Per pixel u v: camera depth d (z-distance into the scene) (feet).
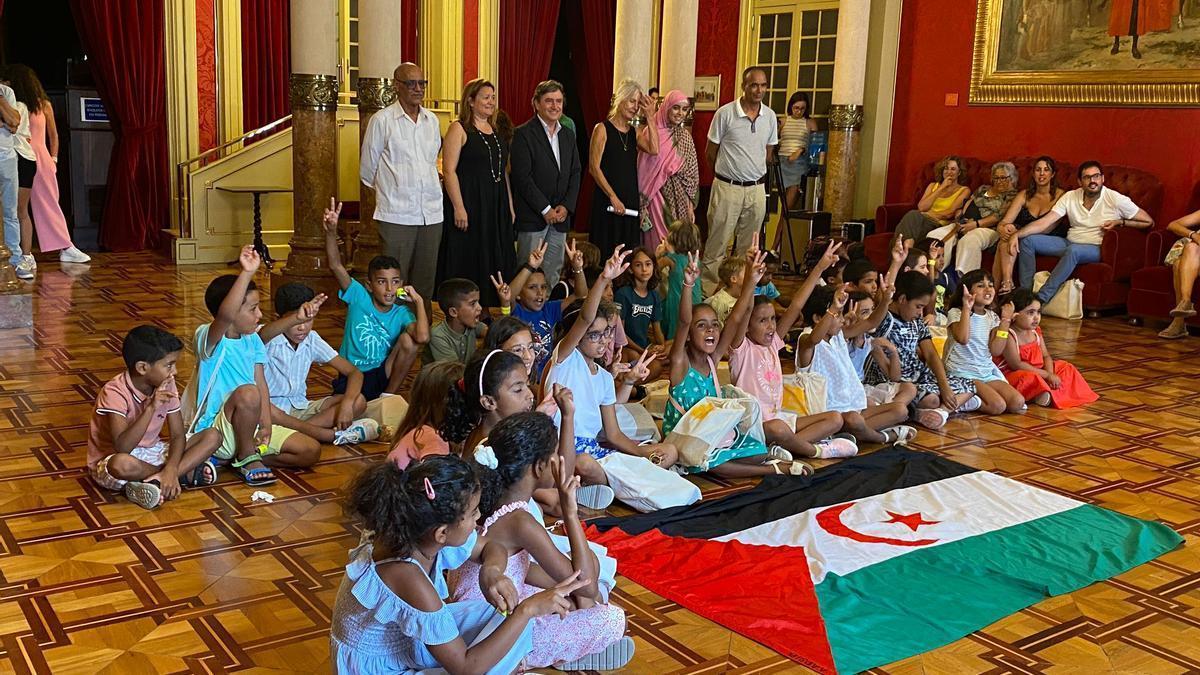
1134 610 11.56
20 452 15.24
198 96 35.35
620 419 16.10
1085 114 32.14
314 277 26.48
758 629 10.73
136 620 10.52
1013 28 33.53
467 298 17.40
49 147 31.81
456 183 22.52
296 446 14.98
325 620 10.68
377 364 17.99
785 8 39.37
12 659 9.69
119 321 24.08
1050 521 13.99
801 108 37.70
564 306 19.80
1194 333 27.50
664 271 22.24
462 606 8.95
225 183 33.76
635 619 10.95
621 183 25.36
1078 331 27.43
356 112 36.81
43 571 11.53
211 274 31.35
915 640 10.65
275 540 12.61
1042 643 10.73
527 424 9.54
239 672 9.62
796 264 35.88
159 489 13.35
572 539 9.48
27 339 22.04
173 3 34.35
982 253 31.45
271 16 36.73
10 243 28.35
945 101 35.63
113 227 34.99
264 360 15.05
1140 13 30.58
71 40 38.75
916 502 14.55
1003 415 19.43
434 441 12.66
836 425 16.66
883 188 37.60
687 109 27.45
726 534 13.28
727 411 15.29
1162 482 15.96
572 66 48.21
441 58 39.45
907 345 18.79
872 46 36.78
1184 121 30.01
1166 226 30.66
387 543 7.96
